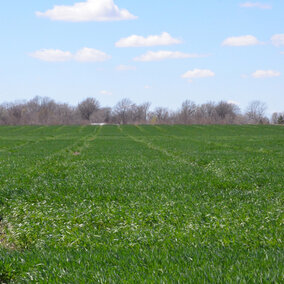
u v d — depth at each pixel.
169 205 12.20
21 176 19.98
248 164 23.97
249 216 10.66
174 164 24.92
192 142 52.03
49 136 78.25
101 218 10.98
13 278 7.19
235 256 7.35
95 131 103.12
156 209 11.77
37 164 25.84
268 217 10.30
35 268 7.19
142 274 6.53
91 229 10.12
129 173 20.48
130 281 6.20
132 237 9.10
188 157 29.48
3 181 18.39
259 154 31.80
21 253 8.30
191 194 14.45
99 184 16.77
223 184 16.73
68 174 20.73
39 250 8.52
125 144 49.25
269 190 14.98
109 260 7.42
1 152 37.31
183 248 8.05
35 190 15.71
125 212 11.56
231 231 9.23
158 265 6.93
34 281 6.66
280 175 19.20
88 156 32.00
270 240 8.47
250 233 9.00
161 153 34.84
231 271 6.41
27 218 11.37
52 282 6.44
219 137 69.31
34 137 73.88
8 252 8.55
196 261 7.11
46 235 9.73
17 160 28.84
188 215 10.88
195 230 9.45
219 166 23.23
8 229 10.97
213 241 8.63
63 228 10.08
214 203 12.63
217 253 7.50
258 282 5.86
